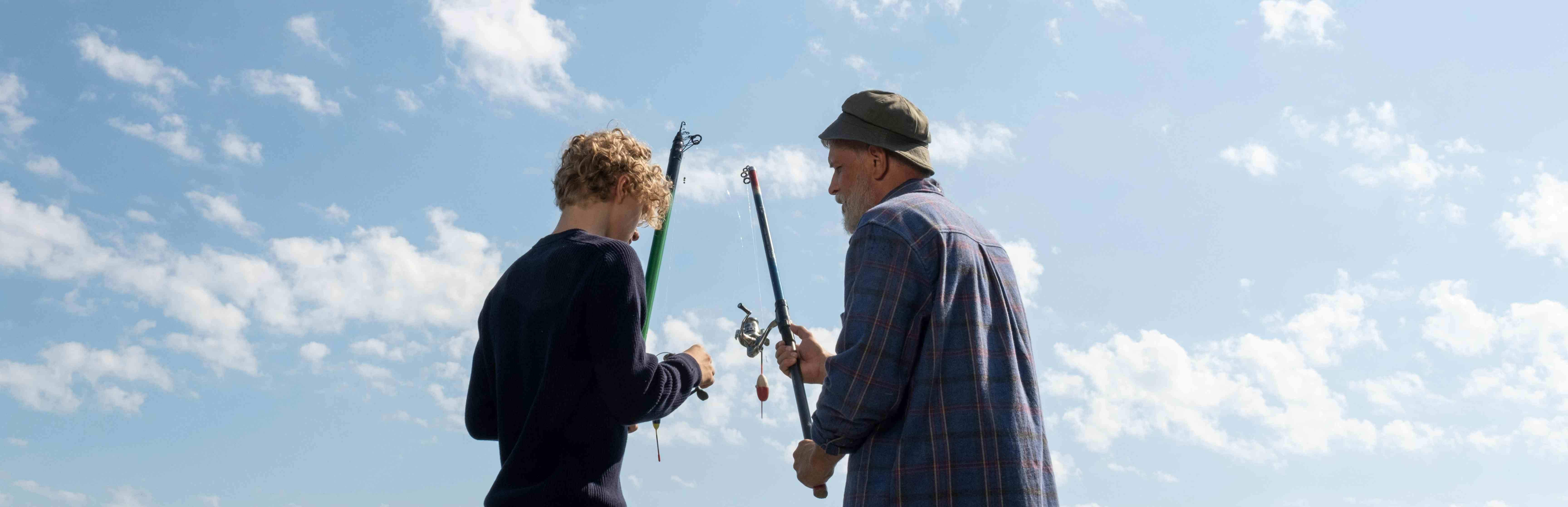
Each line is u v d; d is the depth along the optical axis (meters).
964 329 3.01
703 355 3.47
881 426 3.00
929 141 3.48
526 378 3.15
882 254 3.03
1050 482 3.03
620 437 3.19
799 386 3.51
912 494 2.90
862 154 3.45
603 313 3.10
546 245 3.24
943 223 3.09
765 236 3.79
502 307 3.23
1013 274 3.24
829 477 3.26
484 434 3.40
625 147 3.35
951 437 2.92
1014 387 3.02
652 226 3.43
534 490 3.03
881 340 2.95
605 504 3.09
